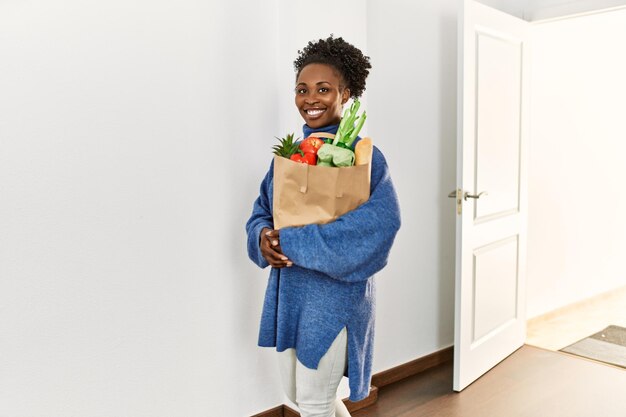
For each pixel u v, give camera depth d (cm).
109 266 188
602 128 427
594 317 396
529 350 330
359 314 161
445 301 312
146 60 191
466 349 276
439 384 282
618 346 337
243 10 213
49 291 177
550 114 374
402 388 278
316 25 224
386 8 265
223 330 217
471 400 264
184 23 199
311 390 162
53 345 179
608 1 289
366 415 249
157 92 194
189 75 201
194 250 207
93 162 182
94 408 188
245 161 218
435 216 301
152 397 201
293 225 157
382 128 269
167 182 198
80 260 182
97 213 184
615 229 450
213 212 211
